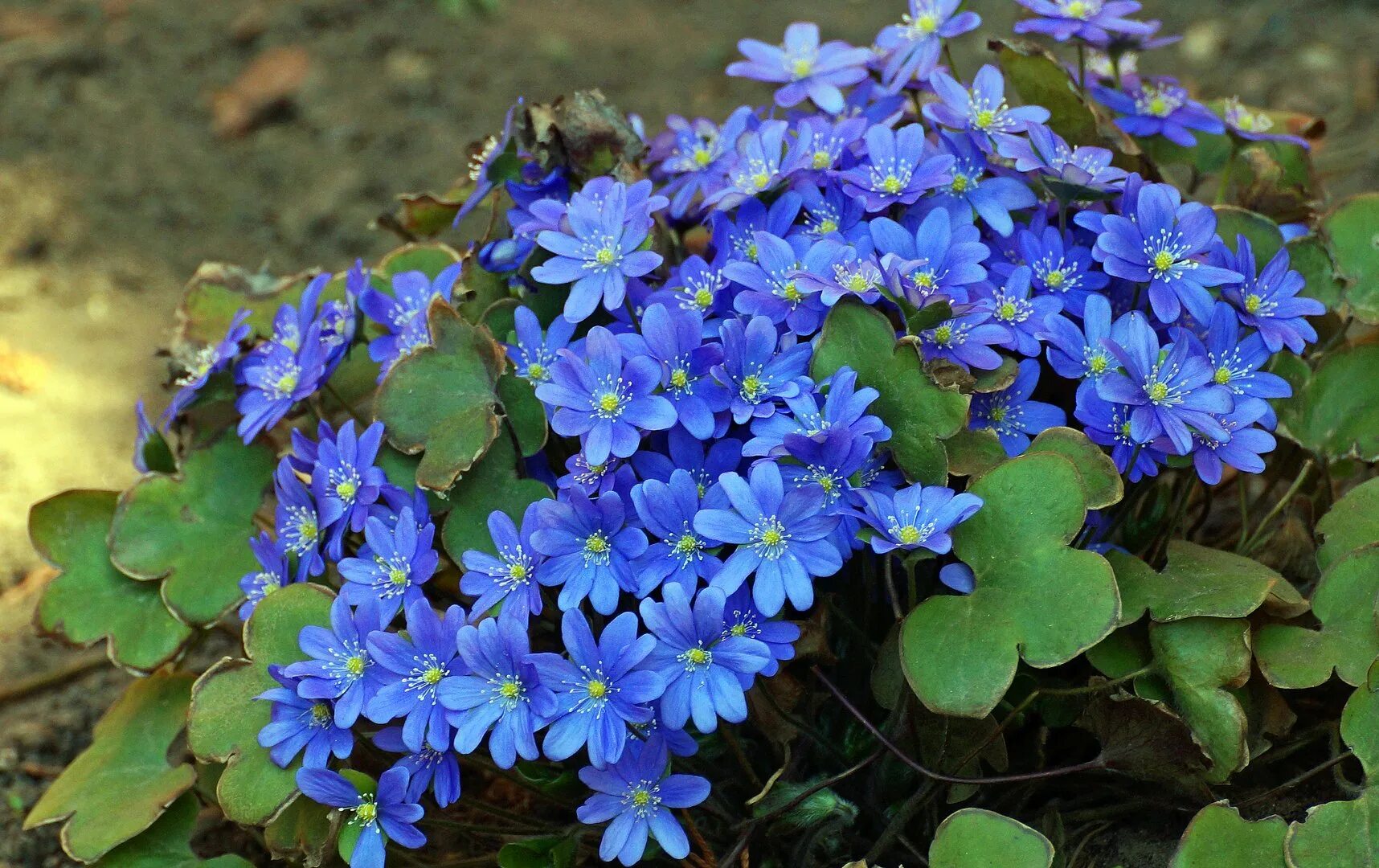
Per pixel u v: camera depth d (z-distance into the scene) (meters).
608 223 0.66
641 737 0.62
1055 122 0.70
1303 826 0.62
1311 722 0.69
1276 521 0.71
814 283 0.64
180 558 0.70
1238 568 0.64
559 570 0.62
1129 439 0.64
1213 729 0.63
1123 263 0.65
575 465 0.64
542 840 0.64
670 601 0.61
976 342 0.65
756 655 0.61
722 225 0.67
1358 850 0.62
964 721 0.64
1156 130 0.71
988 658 0.62
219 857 0.68
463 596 0.69
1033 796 0.68
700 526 0.61
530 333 0.66
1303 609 0.64
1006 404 0.66
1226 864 0.62
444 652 0.63
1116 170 0.66
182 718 0.70
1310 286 0.70
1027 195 0.67
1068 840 0.67
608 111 0.70
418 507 0.66
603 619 0.65
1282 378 0.69
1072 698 0.65
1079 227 0.69
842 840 0.66
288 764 0.65
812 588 0.64
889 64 0.71
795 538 0.62
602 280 0.65
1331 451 0.69
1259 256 0.70
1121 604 0.63
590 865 0.67
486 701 0.62
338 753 0.63
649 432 0.65
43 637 0.71
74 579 0.71
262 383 0.69
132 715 0.71
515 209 0.70
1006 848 0.62
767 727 0.65
